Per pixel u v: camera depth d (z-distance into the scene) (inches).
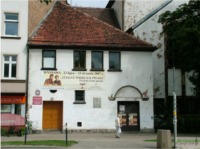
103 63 1229.7
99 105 1208.8
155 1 1578.5
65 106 1187.9
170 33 1198.3
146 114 1233.4
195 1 1189.7
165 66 1441.9
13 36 1186.6
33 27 1246.9
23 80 1170.6
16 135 1057.5
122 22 1561.3
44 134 1118.4
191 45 1120.8
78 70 1210.0
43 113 1179.3
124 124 1222.9
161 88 1434.5
